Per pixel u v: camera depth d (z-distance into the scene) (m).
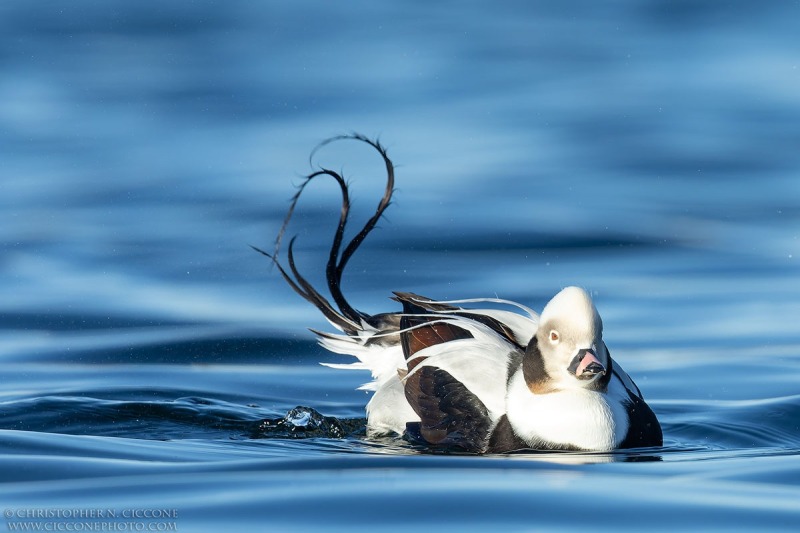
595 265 15.47
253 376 11.78
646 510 6.33
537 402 8.62
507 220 17.34
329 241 16.50
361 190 18.84
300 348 12.71
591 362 8.31
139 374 11.84
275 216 17.67
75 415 9.77
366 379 11.75
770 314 13.46
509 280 14.79
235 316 13.70
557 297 8.60
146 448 8.28
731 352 12.27
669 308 13.76
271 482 6.98
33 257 16.02
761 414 10.05
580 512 6.30
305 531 5.92
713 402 10.70
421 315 9.46
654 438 8.80
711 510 6.32
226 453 8.20
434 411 9.05
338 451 8.46
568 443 8.52
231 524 6.06
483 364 9.09
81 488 6.84
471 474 7.27
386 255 15.88
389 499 6.53
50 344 12.87
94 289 14.73
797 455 8.26
